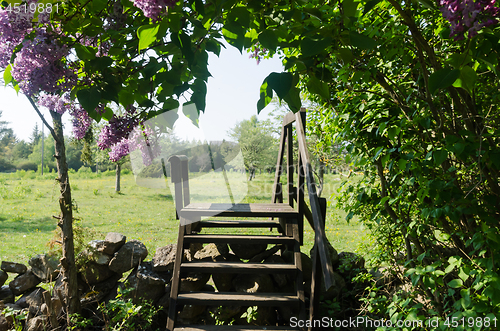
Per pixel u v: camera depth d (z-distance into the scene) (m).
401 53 1.96
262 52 2.40
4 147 51.78
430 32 2.11
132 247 3.82
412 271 1.88
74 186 18.52
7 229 9.23
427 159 1.83
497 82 1.89
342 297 3.50
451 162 2.22
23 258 6.17
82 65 1.46
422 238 2.36
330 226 8.10
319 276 2.74
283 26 1.37
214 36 1.36
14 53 1.27
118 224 9.48
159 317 3.45
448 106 2.12
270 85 1.13
